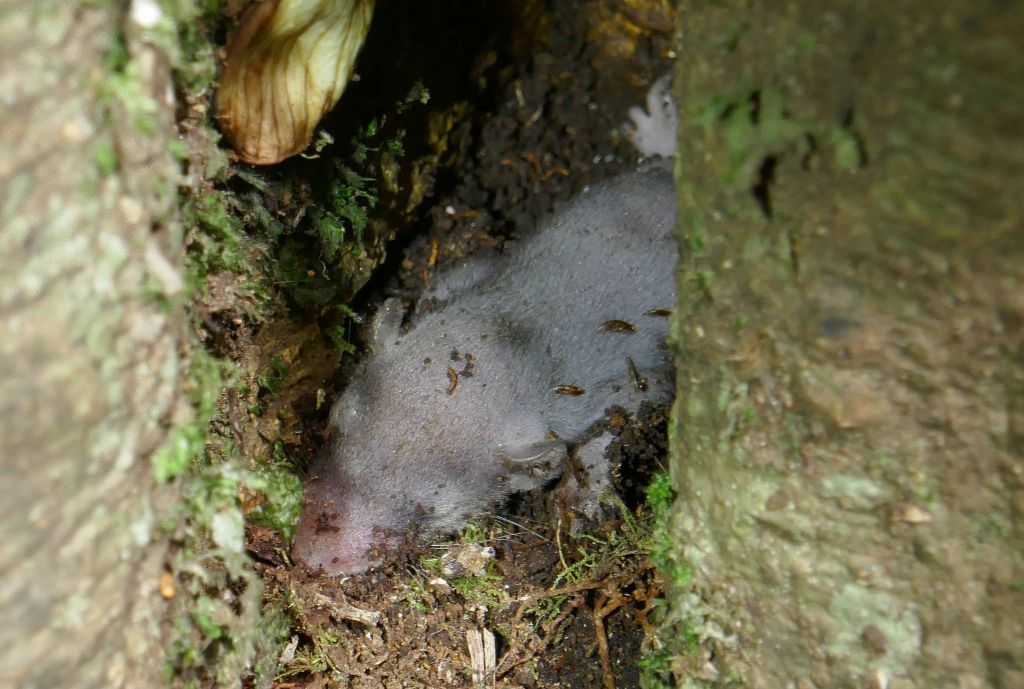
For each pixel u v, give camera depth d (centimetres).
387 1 23
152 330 17
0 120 13
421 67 24
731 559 19
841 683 19
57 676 16
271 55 20
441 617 23
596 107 27
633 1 26
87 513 16
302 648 22
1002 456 17
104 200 16
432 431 24
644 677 21
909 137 16
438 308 25
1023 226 15
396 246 26
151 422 18
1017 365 16
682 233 19
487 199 27
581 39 27
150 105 17
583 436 25
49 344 15
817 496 19
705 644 20
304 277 22
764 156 18
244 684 21
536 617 23
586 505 24
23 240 14
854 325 18
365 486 23
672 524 20
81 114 15
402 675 22
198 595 19
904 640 18
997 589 17
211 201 20
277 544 22
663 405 25
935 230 16
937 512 18
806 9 17
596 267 25
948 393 17
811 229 18
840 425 18
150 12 16
